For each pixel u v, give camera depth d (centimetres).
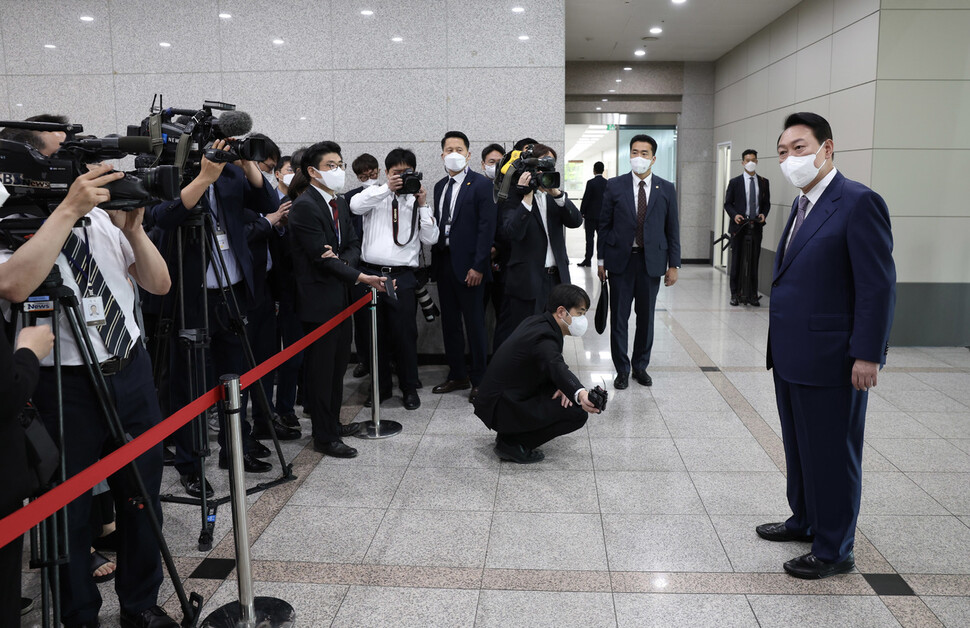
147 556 235
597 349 642
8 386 155
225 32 575
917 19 603
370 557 287
